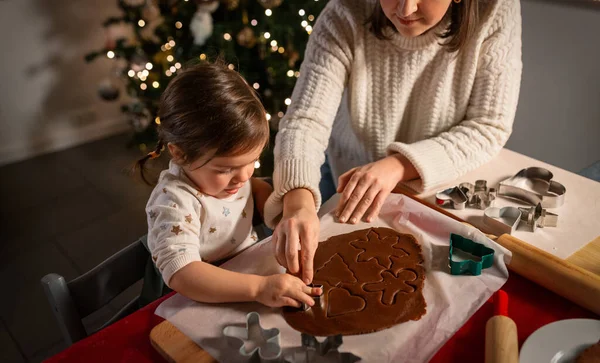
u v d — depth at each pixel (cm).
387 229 91
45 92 267
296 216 88
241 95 79
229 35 205
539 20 167
